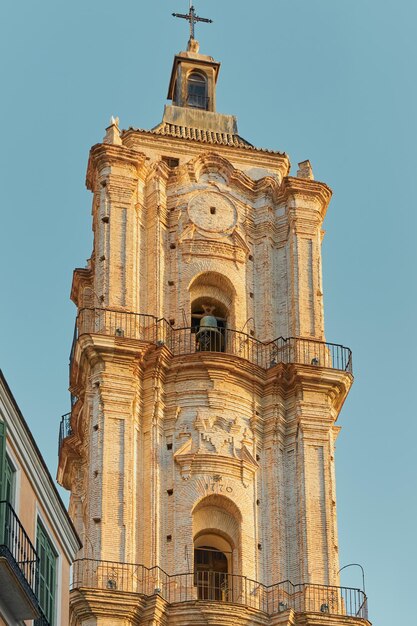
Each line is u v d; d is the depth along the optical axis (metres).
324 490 64.50
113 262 67.38
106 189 69.00
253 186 71.25
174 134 72.31
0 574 39.22
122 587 60.44
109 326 65.69
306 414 65.69
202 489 63.31
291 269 69.44
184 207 69.81
